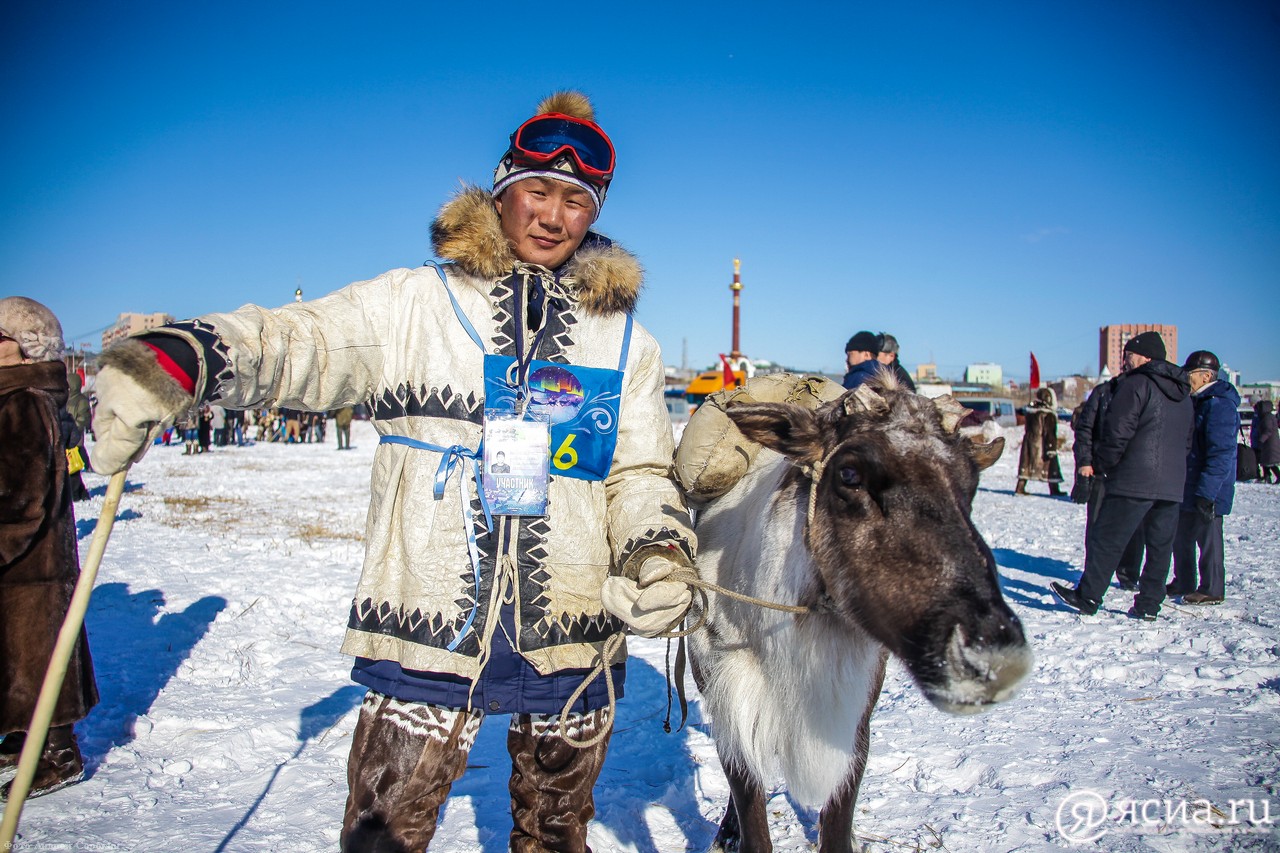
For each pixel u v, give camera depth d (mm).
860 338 7273
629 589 2227
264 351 1953
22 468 3695
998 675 1972
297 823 3559
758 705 2895
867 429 2414
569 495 2332
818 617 2629
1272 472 19672
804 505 2670
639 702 5266
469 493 2205
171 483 17594
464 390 2256
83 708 3857
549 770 2387
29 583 3727
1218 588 7523
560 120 2379
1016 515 13953
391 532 2227
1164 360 6922
